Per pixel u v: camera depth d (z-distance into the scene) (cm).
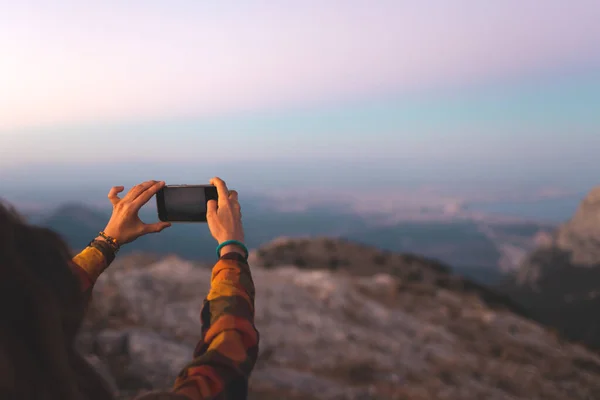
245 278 97
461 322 2022
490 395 1173
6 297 57
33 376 56
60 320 62
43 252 64
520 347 1869
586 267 19062
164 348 750
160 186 116
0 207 61
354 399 853
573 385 1474
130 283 1084
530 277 19838
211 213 108
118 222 112
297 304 1466
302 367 1016
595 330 9669
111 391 70
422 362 1320
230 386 78
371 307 1731
